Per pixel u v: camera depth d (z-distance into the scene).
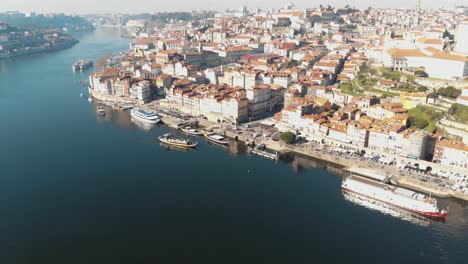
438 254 192.25
